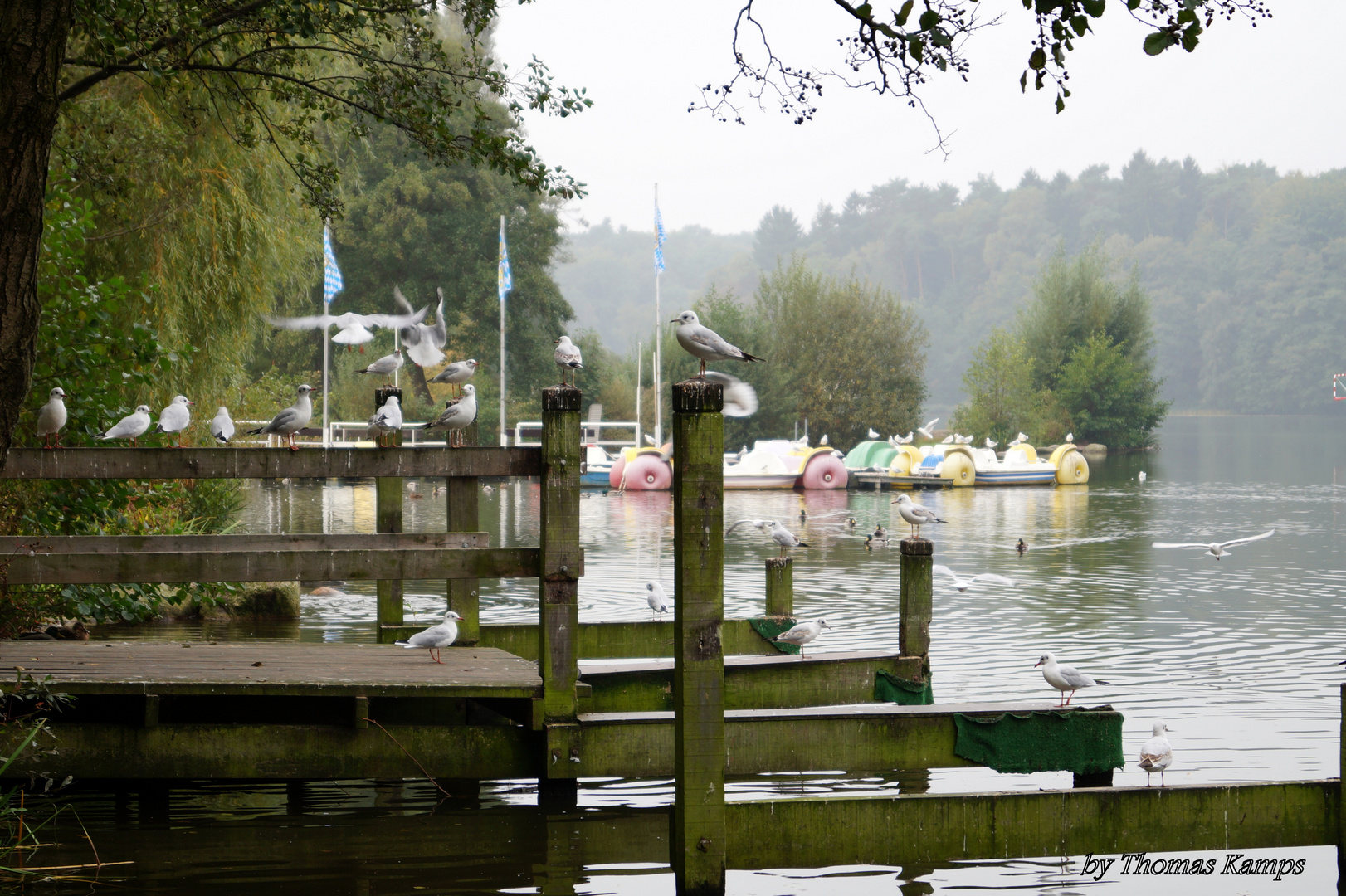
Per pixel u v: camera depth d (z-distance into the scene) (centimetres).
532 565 1008
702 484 816
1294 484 5788
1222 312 16975
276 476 1007
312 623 1892
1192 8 735
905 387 7894
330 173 1570
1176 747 1237
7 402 647
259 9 1343
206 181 2003
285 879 864
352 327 1257
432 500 4584
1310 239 16850
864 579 2589
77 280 1375
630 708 1204
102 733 947
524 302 7100
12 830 938
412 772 988
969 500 4891
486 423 6769
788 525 3831
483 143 1430
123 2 1247
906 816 829
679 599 818
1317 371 15925
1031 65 833
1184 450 9150
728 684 1226
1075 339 8688
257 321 2216
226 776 962
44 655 1105
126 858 899
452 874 882
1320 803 869
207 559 972
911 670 1262
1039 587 2498
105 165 1572
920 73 911
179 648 1168
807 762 1001
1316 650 1802
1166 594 2394
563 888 859
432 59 1467
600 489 5412
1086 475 5794
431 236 6731
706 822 810
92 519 1437
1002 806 838
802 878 888
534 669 1077
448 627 1109
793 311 7750
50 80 633
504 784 1100
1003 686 1541
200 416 2134
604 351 9200
